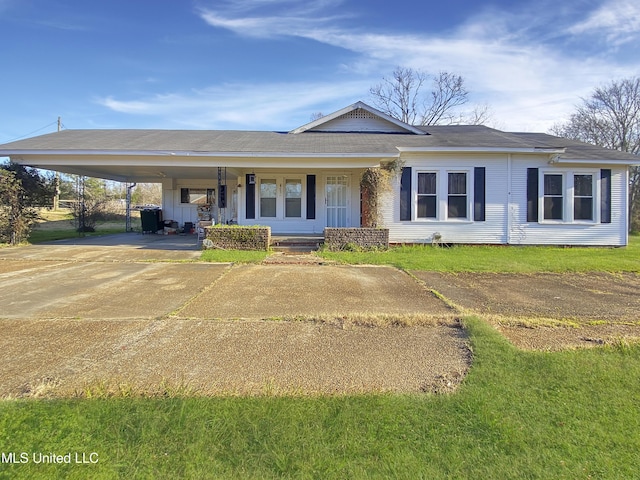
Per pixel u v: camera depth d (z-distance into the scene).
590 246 11.77
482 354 3.36
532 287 6.35
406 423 2.30
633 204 24.97
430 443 2.12
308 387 2.78
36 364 3.15
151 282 6.50
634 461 1.98
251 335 3.90
